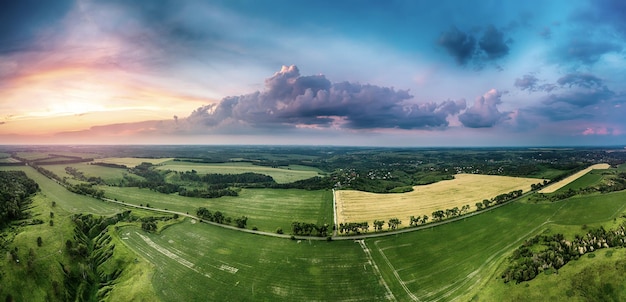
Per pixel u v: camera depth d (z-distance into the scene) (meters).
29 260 104.94
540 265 90.88
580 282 80.50
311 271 110.50
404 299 92.88
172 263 117.19
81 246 125.00
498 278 92.62
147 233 146.00
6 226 133.00
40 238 118.31
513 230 135.38
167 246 132.62
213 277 107.56
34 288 96.56
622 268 79.25
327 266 113.81
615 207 138.88
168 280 105.12
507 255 106.19
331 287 100.56
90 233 146.88
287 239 140.38
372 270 110.19
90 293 105.06
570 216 139.25
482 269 104.81
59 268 108.25
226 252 127.38
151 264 114.81
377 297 94.50
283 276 107.81
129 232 145.50
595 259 85.44
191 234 147.75
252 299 95.25
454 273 105.06
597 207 142.50
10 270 97.12
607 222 107.94
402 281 102.62
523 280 87.50
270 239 140.75
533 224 139.12
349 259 118.75
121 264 117.00
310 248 129.75
